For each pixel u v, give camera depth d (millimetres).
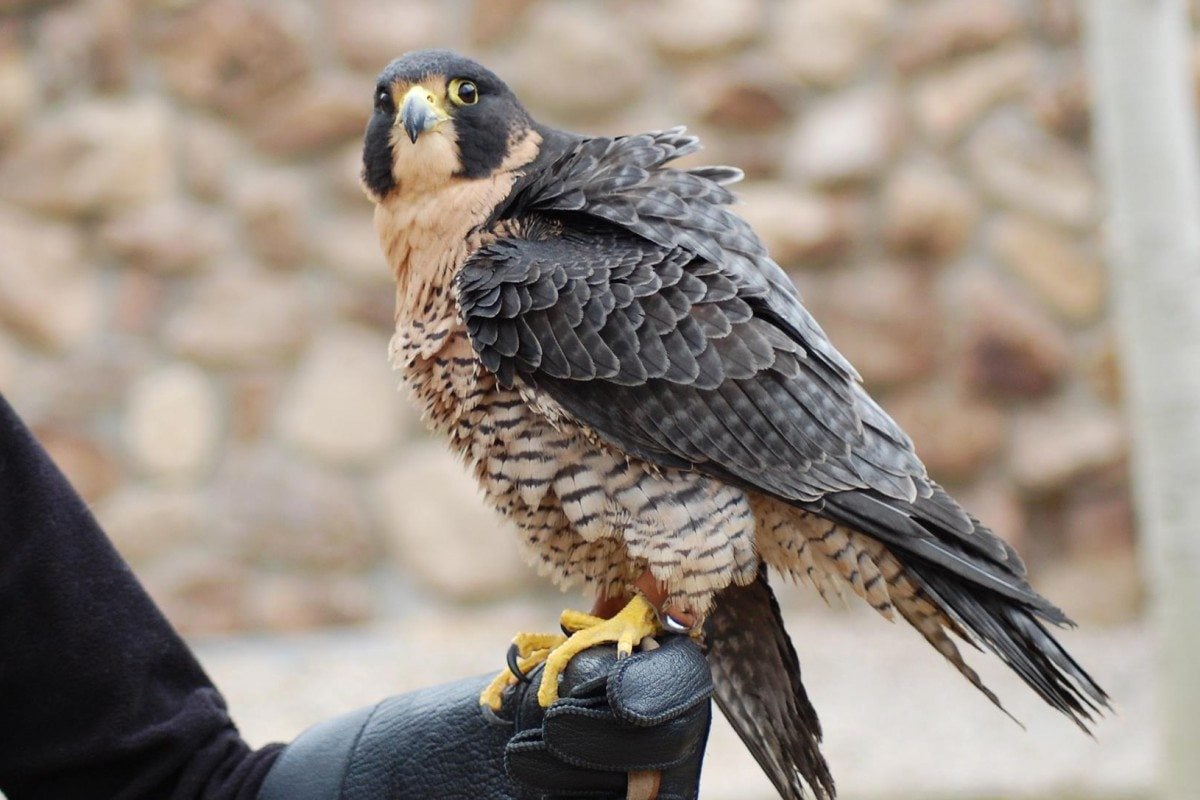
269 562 11727
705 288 4305
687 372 4203
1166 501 7648
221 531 11734
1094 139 11797
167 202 12039
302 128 12094
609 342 4180
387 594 11836
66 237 11961
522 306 4180
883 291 11938
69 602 3795
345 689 9914
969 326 11844
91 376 11812
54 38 12078
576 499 4246
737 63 12148
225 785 3875
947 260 11930
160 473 11773
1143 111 7570
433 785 3891
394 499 11891
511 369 4180
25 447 3842
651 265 4309
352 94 12086
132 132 12000
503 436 4305
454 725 3939
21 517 3783
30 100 12055
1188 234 7609
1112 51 7617
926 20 12039
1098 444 11570
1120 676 9930
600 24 12172
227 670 10391
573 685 3867
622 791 3807
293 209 12055
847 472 4312
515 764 3762
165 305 11977
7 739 3793
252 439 11883
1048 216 11820
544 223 4582
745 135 12125
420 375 4520
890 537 4262
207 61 12086
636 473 4207
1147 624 11250
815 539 4477
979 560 4312
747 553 4254
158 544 11672
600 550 4371
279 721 9336
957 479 11844
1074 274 11781
